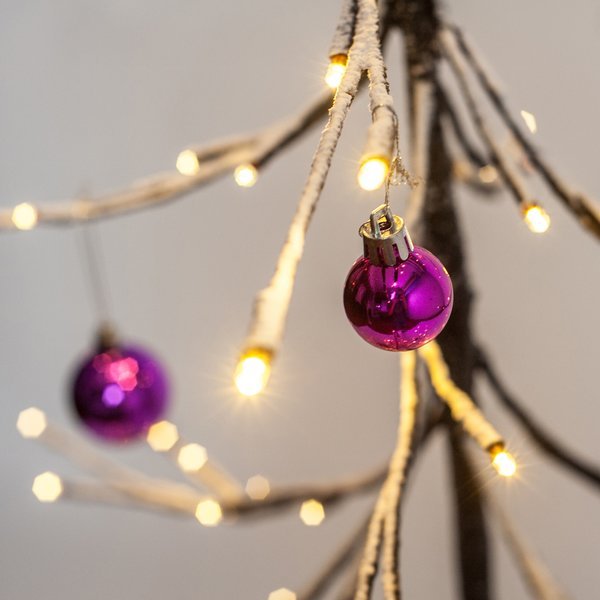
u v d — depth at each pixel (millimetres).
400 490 436
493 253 784
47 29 792
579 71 729
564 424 798
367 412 824
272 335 337
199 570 867
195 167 521
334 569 558
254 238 812
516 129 453
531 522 807
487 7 732
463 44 474
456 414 442
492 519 629
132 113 801
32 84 803
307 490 583
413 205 477
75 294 841
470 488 545
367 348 817
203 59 785
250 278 816
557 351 791
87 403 600
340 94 364
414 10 506
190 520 863
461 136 545
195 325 832
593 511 805
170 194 517
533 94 737
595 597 813
